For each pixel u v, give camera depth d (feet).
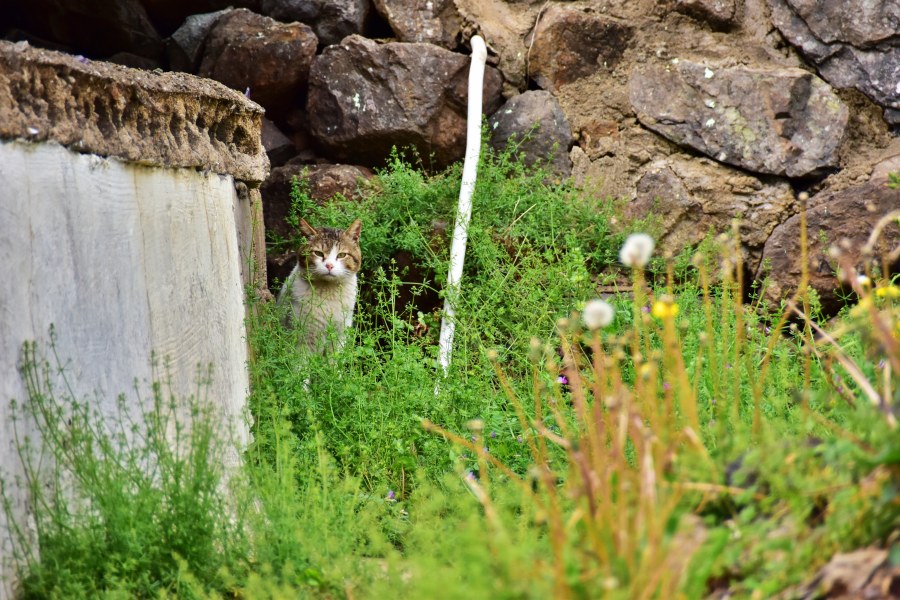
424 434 35.50
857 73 50.44
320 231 47.21
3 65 21.44
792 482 17.42
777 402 26.55
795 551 16.93
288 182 52.85
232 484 27.58
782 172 49.60
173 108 30.37
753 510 17.43
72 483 23.93
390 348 44.14
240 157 37.29
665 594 14.78
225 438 31.68
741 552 17.28
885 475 16.57
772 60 52.44
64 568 22.09
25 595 21.35
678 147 52.42
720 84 51.16
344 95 53.06
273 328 39.52
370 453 34.68
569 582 15.46
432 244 49.75
